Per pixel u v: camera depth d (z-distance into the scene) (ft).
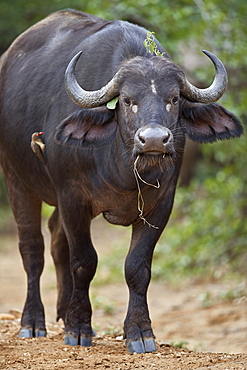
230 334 89.81
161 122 56.13
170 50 110.11
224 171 127.85
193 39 117.70
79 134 61.82
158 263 132.67
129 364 58.03
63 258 77.51
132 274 64.90
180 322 98.37
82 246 66.49
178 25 110.11
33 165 72.49
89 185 64.64
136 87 57.82
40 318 74.13
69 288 77.05
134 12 109.50
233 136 64.28
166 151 54.49
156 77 58.18
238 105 110.22
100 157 63.00
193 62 131.34
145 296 65.21
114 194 63.98
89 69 66.23
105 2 110.93
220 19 110.32
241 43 111.24
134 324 64.08
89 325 67.10
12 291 128.67
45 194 73.92
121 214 66.18
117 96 59.82
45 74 71.82
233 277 117.19
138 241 65.82
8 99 76.18
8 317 88.07
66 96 67.31
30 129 71.92
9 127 75.31
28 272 75.82
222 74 62.28
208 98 61.31
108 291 126.00
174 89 58.23
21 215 76.95
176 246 135.13
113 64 64.23
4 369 57.72
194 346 82.58
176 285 123.65
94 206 66.33
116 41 66.13
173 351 63.77
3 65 80.33
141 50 64.44
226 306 104.68
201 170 193.77
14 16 174.81
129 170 60.85
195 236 132.26
